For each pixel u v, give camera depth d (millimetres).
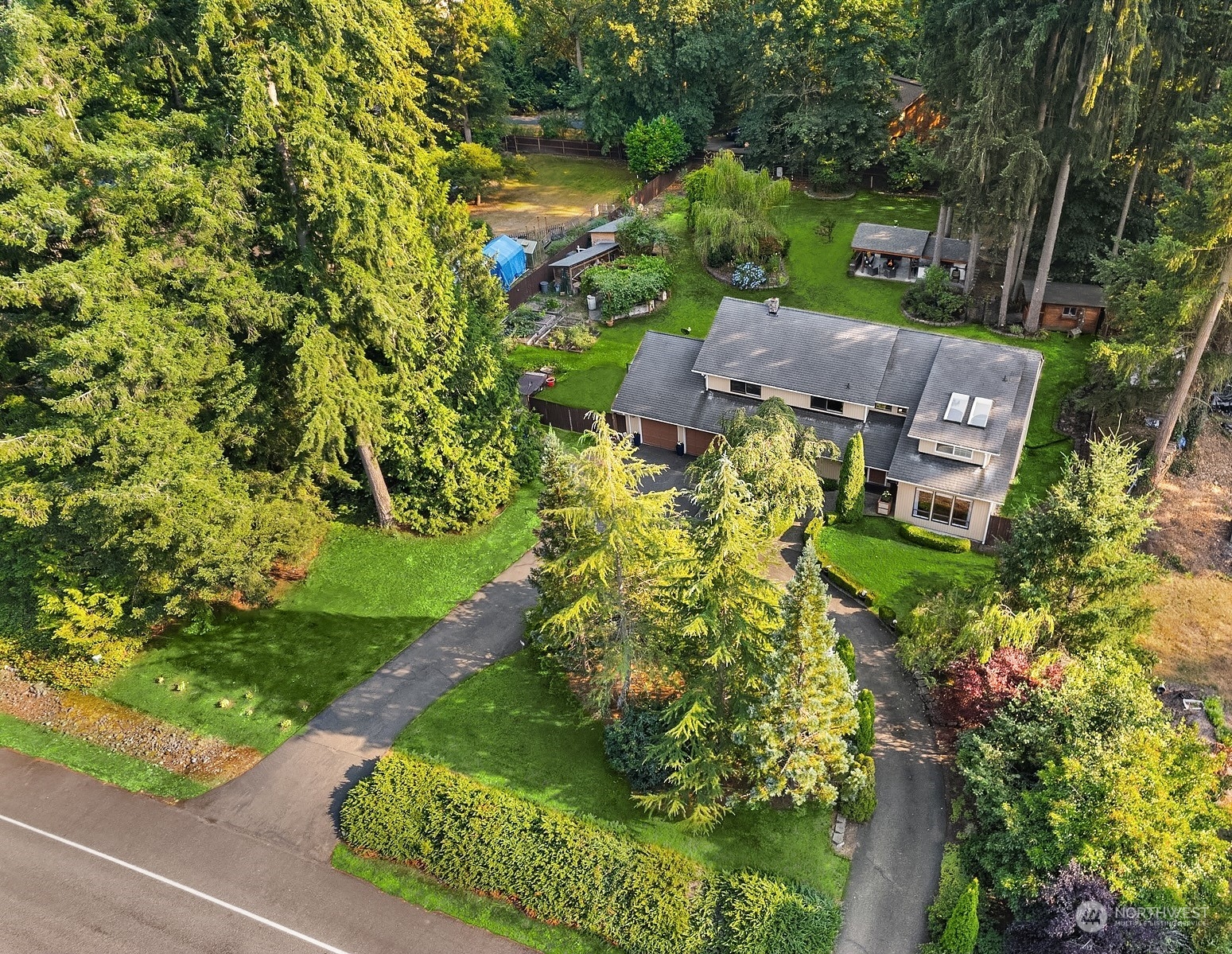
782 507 32281
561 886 22703
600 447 22328
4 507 26484
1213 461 38594
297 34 24969
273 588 34125
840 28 61438
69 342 23672
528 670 30172
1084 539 23578
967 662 25469
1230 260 30969
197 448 27906
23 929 22938
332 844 24906
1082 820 20062
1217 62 40656
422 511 36844
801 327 40469
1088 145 40625
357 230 27125
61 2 28922
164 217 26828
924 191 67312
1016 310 50969
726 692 23875
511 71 85438
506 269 56875
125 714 29688
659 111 72812
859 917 22203
